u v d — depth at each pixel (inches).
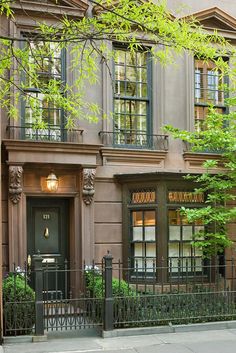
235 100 423.2
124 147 447.5
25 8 410.6
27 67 330.3
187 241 440.1
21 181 404.5
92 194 423.5
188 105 467.5
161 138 456.4
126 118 454.6
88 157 419.5
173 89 466.0
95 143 430.9
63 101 310.8
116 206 441.7
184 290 403.2
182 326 351.6
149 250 435.8
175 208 432.5
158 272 425.1
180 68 469.1
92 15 433.4
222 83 433.1
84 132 432.1
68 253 439.8
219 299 374.0
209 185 412.2
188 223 442.3
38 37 297.9
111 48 443.8
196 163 463.5
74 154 414.6
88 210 425.1
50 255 434.0
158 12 264.7
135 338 332.5
